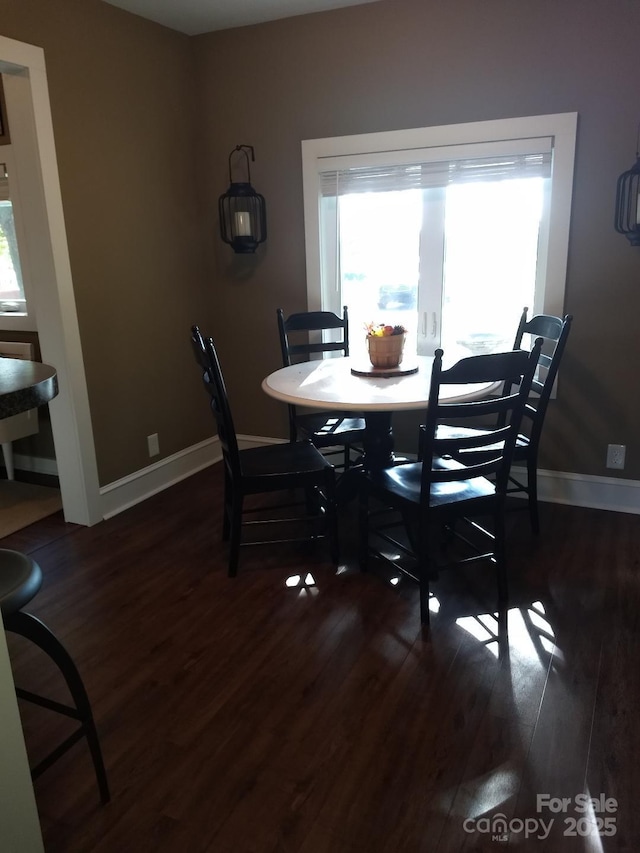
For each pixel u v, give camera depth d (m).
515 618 2.34
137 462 3.53
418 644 2.21
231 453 2.56
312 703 1.94
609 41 2.78
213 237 3.86
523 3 2.88
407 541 2.96
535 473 2.92
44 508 3.45
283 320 3.45
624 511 3.21
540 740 1.77
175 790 1.65
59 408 3.08
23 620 1.36
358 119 3.32
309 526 3.17
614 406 3.13
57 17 2.80
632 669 2.05
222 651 2.21
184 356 3.82
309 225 3.57
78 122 2.95
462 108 3.10
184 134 3.66
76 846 1.50
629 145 2.84
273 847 1.49
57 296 2.91
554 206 3.01
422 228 3.38
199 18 3.32
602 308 3.05
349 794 1.62
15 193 3.45
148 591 2.61
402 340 2.85
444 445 2.16
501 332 3.37
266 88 3.49
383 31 3.16
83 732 1.54
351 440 3.17
